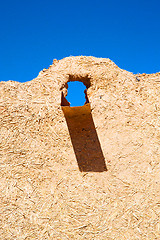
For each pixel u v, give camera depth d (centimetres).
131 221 496
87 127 598
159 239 482
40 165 545
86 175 539
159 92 630
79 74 636
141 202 512
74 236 482
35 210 503
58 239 480
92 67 645
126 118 595
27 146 561
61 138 577
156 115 599
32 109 597
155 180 531
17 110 593
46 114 594
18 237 481
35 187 524
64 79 634
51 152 559
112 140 575
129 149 562
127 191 522
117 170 544
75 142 577
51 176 536
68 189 524
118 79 639
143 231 488
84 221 495
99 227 490
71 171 543
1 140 562
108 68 650
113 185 528
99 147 570
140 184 528
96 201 512
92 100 614
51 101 608
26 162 545
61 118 596
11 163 543
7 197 513
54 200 513
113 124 590
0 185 523
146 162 549
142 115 598
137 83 640
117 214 501
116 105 608
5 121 581
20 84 630
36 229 488
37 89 623
